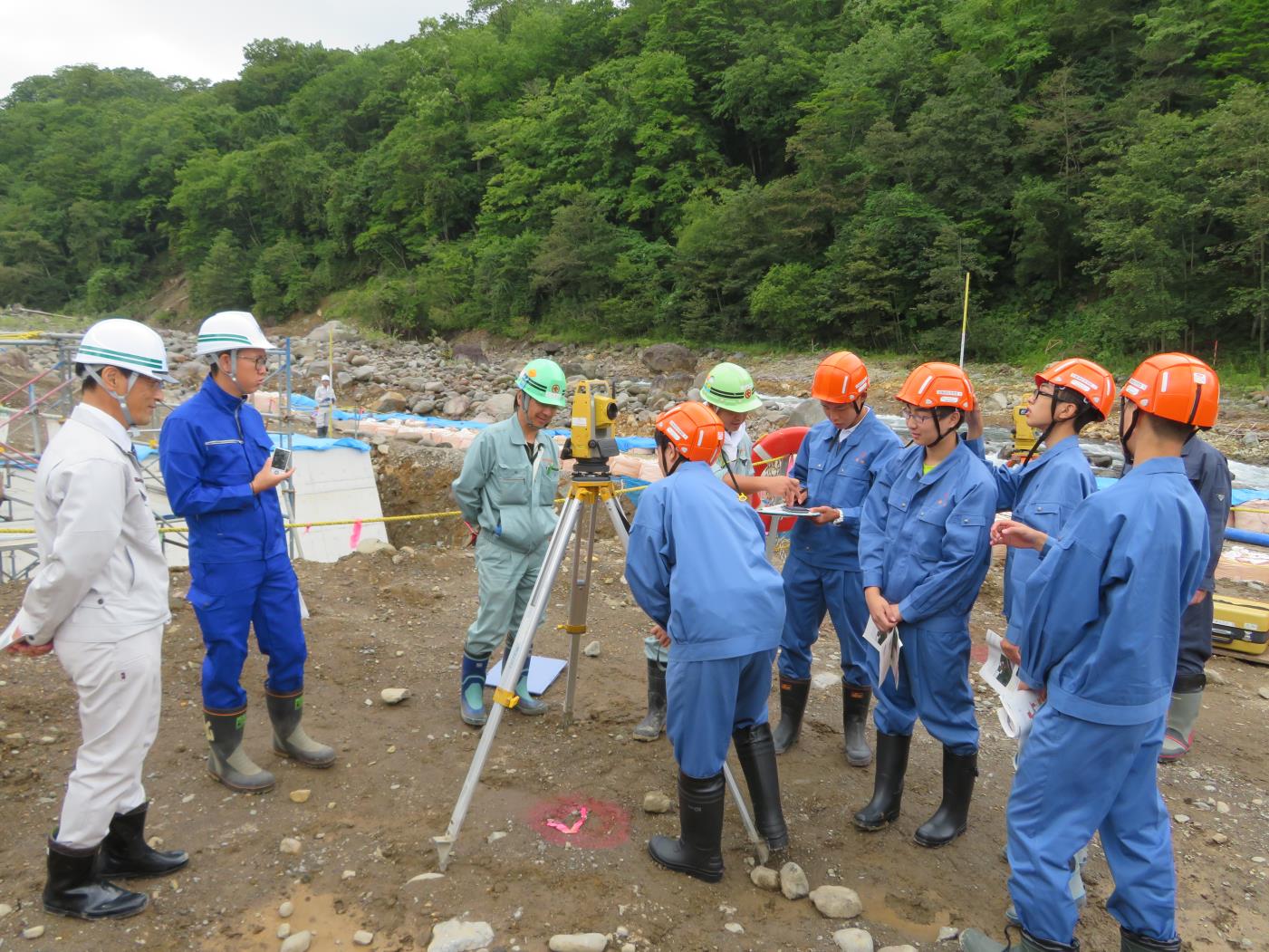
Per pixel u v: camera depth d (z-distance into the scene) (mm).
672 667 3186
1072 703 2613
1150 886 2652
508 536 4383
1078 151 29469
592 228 42531
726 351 35812
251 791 3752
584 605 4250
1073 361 3496
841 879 3355
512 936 2895
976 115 31094
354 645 5391
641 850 3457
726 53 45688
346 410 21438
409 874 3238
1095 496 2627
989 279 31266
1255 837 3793
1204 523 2605
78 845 2855
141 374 2857
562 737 4402
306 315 60000
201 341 3564
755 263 36406
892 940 3029
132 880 3133
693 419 3340
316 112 73688
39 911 2938
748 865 3422
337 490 11891
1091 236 26828
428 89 58125
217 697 3688
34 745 4031
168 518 7500
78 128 88812
